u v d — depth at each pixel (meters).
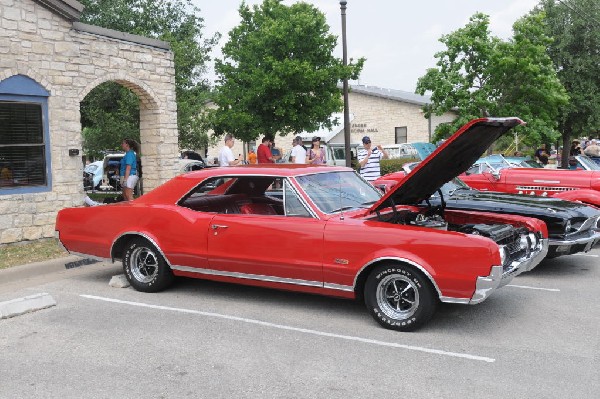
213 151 32.00
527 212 7.27
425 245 4.87
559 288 6.69
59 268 7.75
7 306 5.67
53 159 10.03
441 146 5.18
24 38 9.55
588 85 22.88
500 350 4.62
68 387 3.99
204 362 4.42
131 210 6.44
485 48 18.58
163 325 5.34
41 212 9.77
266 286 5.74
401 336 4.99
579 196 9.23
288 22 15.11
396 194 5.63
